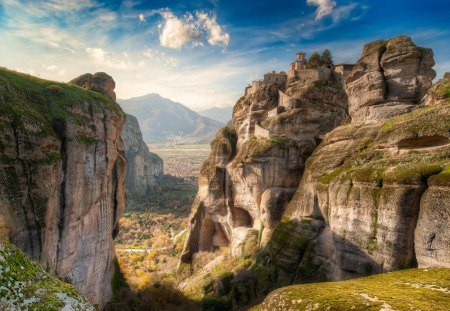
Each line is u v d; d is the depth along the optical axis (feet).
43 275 53.21
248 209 212.02
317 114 204.44
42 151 106.52
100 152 142.72
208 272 201.57
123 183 179.93
